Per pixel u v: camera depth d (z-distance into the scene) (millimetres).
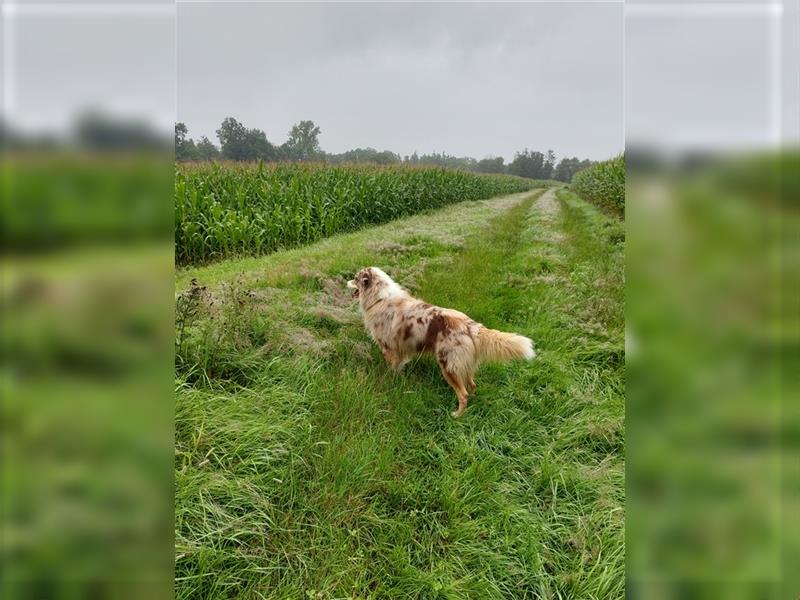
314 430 2379
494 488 2229
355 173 11062
